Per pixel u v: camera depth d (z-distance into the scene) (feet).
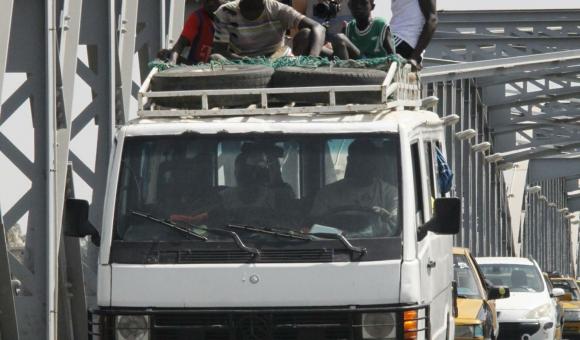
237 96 87.40
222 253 82.69
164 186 84.17
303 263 82.23
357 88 87.10
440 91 338.75
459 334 149.07
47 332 111.86
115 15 134.82
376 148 84.02
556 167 594.24
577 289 305.53
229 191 83.97
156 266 82.74
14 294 112.37
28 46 111.75
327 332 82.33
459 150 364.99
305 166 84.02
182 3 150.10
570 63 330.13
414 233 83.25
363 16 104.58
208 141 84.58
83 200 85.61
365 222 83.10
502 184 522.06
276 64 91.66
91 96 128.88
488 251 465.06
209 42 104.42
